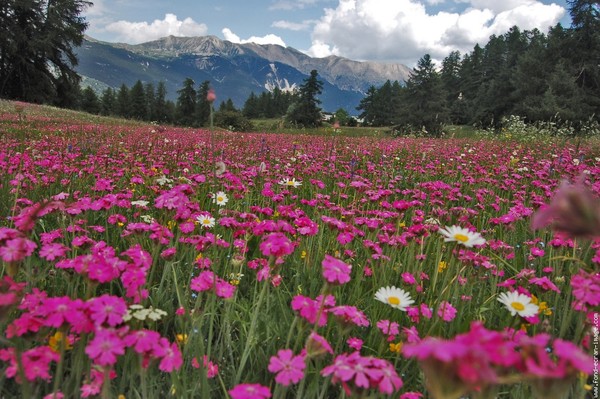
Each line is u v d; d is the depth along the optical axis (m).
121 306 1.47
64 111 35.91
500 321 2.67
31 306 1.85
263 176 6.36
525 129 18.56
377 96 114.88
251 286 3.25
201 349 1.91
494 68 93.56
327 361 2.21
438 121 56.84
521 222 4.66
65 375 1.98
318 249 3.49
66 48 61.31
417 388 2.08
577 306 2.03
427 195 5.66
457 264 2.83
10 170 5.55
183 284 2.90
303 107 70.19
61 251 2.26
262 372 2.20
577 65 44.12
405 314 2.60
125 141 12.09
